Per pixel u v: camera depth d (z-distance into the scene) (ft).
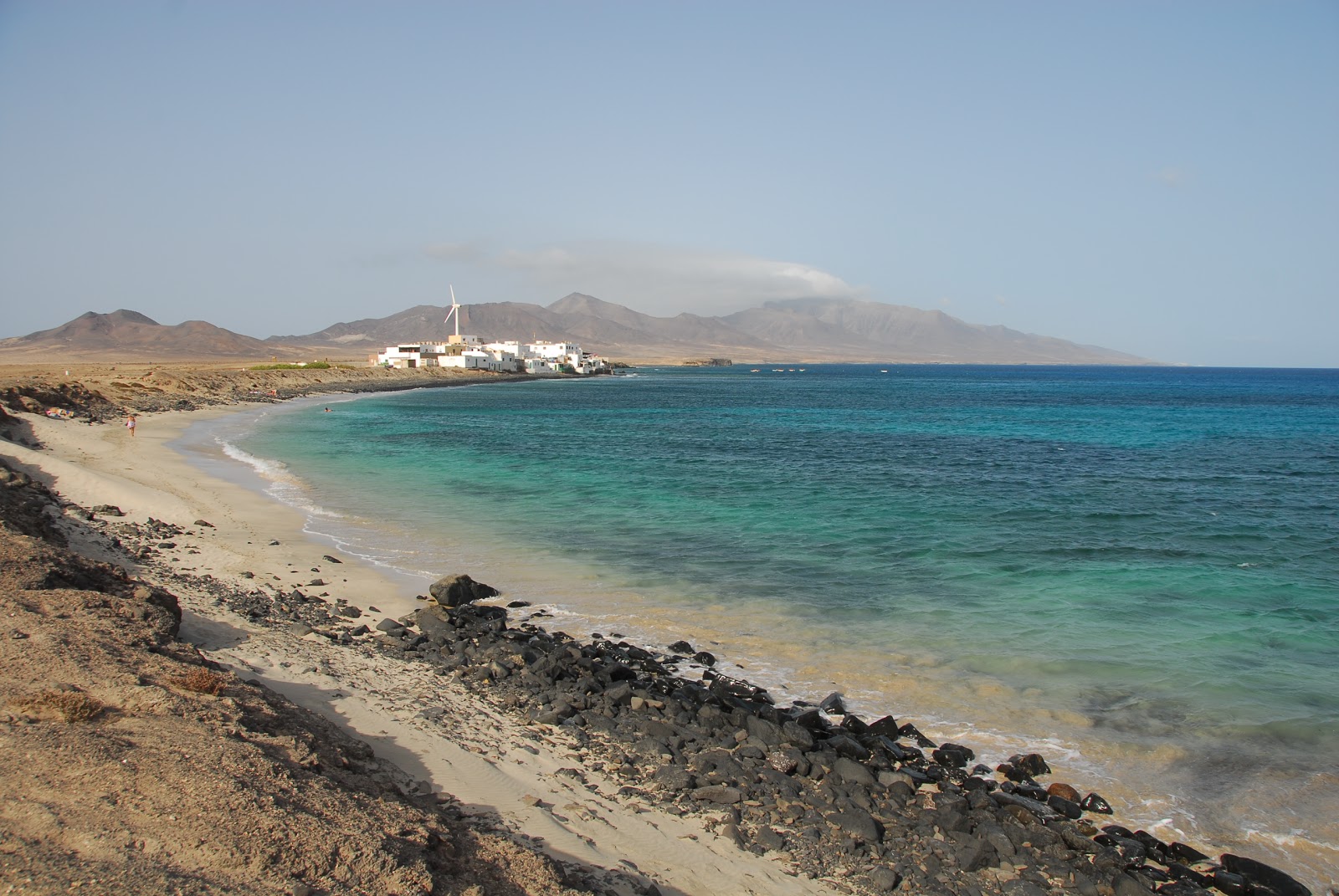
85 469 114.11
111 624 43.11
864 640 63.77
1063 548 96.48
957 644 62.95
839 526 107.86
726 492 135.44
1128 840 36.83
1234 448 220.23
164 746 29.22
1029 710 51.29
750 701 51.52
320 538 93.91
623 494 131.44
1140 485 149.79
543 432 249.75
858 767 41.86
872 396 542.16
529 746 42.60
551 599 73.77
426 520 107.34
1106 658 60.13
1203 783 42.68
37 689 33.06
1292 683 55.77
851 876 33.01
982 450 211.61
